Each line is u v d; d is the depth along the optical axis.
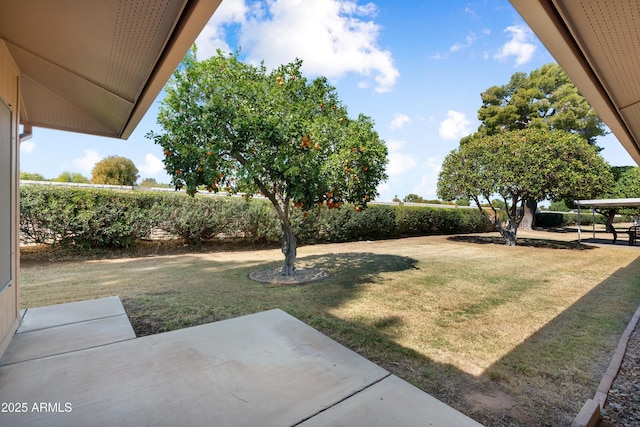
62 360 2.23
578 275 6.16
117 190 7.91
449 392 2.16
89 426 1.53
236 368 2.13
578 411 1.98
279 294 4.48
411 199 23.20
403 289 4.86
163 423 1.56
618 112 2.56
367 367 2.18
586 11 1.46
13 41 2.30
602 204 11.91
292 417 1.62
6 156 2.46
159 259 7.36
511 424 1.85
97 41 2.08
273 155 4.53
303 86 5.43
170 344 2.51
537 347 2.90
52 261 6.76
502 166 10.27
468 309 3.96
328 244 10.73
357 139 4.75
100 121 4.02
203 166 4.24
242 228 9.10
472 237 14.06
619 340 3.07
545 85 18.20
